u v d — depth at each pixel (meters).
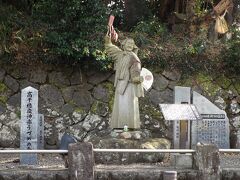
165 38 14.76
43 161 10.63
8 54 13.30
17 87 13.36
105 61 13.28
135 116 10.77
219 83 14.17
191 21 15.26
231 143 13.24
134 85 10.81
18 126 13.05
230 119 13.94
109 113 13.56
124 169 8.59
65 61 13.48
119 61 10.87
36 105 10.22
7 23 13.45
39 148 12.22
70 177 8.16
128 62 10.80
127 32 15.48
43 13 13.72
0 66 13.36
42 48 13.44
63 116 13.38
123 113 10.71
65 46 13.05
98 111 13.53
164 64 14.01
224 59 14.16
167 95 13.93
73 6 13.08
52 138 13.20
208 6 16.89
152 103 13.82
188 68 14.12
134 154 9.84
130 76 10.80
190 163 9.00
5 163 10.23
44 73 13.55
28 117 10.18
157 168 8.82
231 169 8.61
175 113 10.20
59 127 13.28
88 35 13.20
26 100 10.20
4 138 12.95
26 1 14.59
